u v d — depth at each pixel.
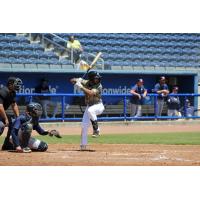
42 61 65.81
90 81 32.69
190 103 63.28
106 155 30.98
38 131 31.78
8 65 63.91
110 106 60.12
